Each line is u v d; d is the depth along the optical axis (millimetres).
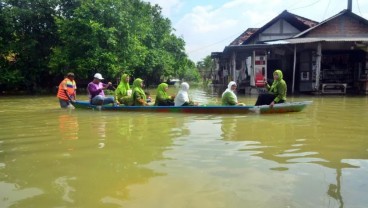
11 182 3924
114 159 4828
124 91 11992
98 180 3949
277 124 7703
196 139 6102
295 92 20250
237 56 24781
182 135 6504
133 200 3342
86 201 3338
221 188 3627
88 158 4895
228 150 5246
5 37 23031
